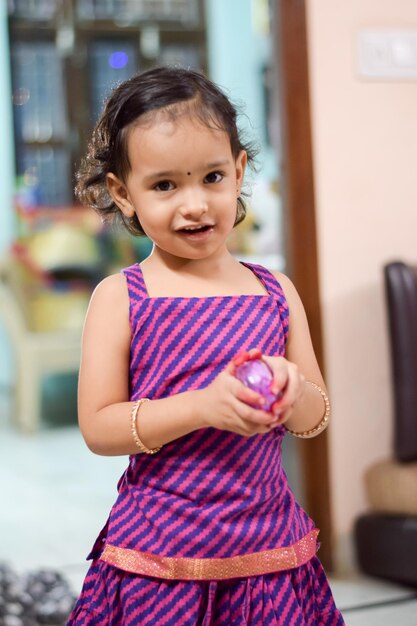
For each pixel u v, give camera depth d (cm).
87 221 705
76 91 790
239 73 824
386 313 296
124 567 129
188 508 127
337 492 303
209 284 135
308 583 135
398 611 264
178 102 126
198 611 127
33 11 780
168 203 126
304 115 297
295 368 116
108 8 800
